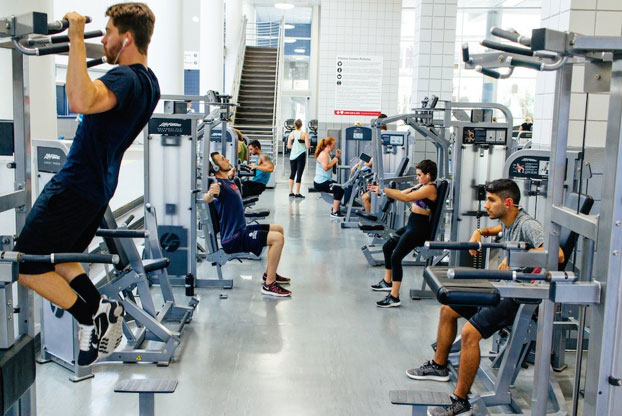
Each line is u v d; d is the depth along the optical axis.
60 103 10.48
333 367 3.69
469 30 16.83
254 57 17.22
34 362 2.25
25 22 1.85
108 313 2.18
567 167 3.61
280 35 16.72
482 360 3.85
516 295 1.98
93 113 1.87
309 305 4.97
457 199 5.21
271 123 15.65
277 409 3.12
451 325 3.44
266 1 19.77
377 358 3.84
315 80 21.19
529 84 16.69
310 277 5.89
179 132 5.07
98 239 6.16
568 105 1.97
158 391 2.29
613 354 1.78
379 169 5.50
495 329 2.92
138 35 2.00
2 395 1.98
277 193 12.09
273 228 5.32
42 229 1.99
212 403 3.17
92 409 3.07
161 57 9.06
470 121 5.37
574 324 3.56
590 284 1.81
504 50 1.84
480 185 5.16
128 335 3.90
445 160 5.68
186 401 3.19
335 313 4.77
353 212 9.09
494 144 5.18
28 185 2.33
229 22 15.49
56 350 3.57
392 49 13.63
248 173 9.01
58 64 10.18
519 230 3.14
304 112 21.95
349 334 4.29
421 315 4.76
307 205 10.56
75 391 3.28
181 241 5.28
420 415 2.25
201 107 12.46
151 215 4.26
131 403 3.14
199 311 4.75
